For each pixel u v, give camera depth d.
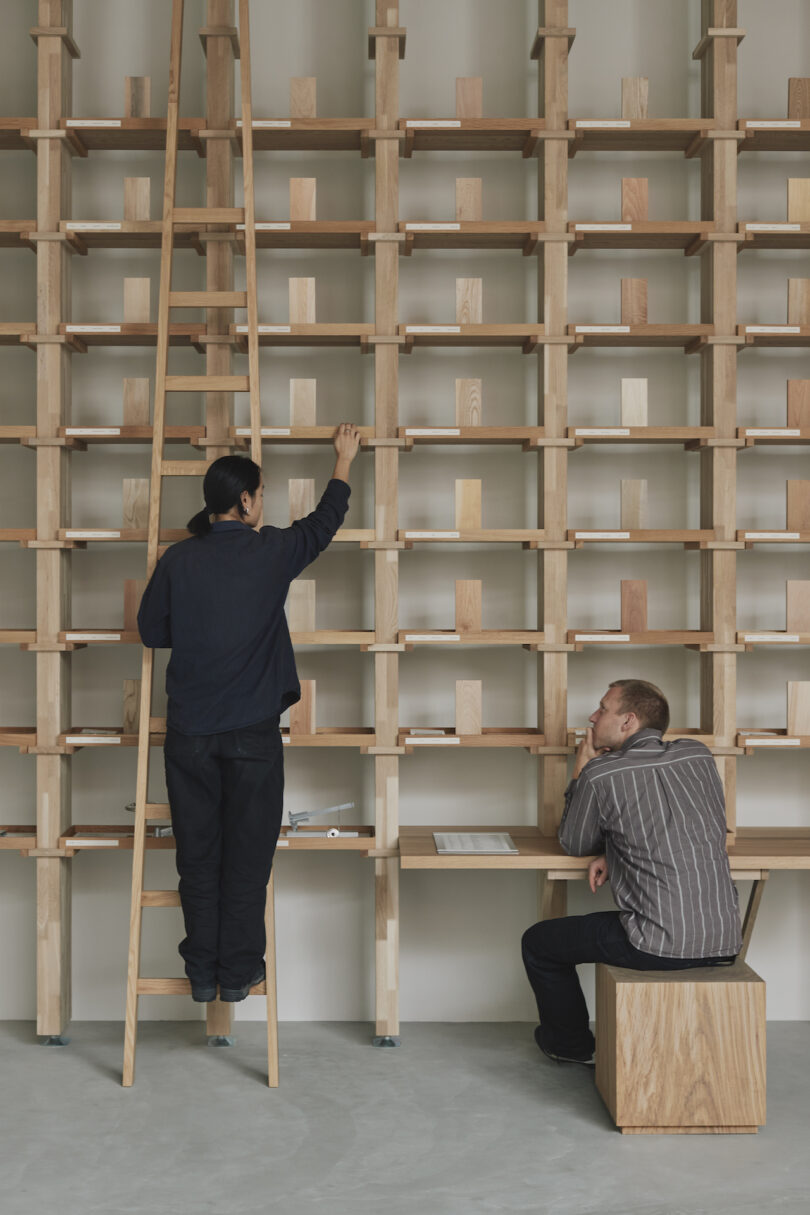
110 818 3.50
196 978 2.94
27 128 3.26
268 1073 3.01
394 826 3.26
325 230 3.27
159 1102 2.84
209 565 2.88
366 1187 2.39
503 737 3.27
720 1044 2.66
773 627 3.53
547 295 3.29
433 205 3.52
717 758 3.29
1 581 3.52
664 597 3.52
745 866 3.07
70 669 3.43
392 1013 3.28
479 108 3.28
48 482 3.27
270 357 3.50
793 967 3.54
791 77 3.47
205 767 2.87
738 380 3.51
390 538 3.27
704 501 3.37
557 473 3.28
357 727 3.50
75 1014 3.49
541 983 3.05
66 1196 2.35
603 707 3.06
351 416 3.51
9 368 3.50
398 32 3.27
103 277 3.49
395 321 3.29
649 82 3.50
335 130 3.27
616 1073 2.66
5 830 3.41
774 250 3.51
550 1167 2.49
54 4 3.28
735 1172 2.47
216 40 3.29
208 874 2.93
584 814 2.91
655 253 3.51
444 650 3.52
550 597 3.27
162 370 3.13
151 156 3.50
